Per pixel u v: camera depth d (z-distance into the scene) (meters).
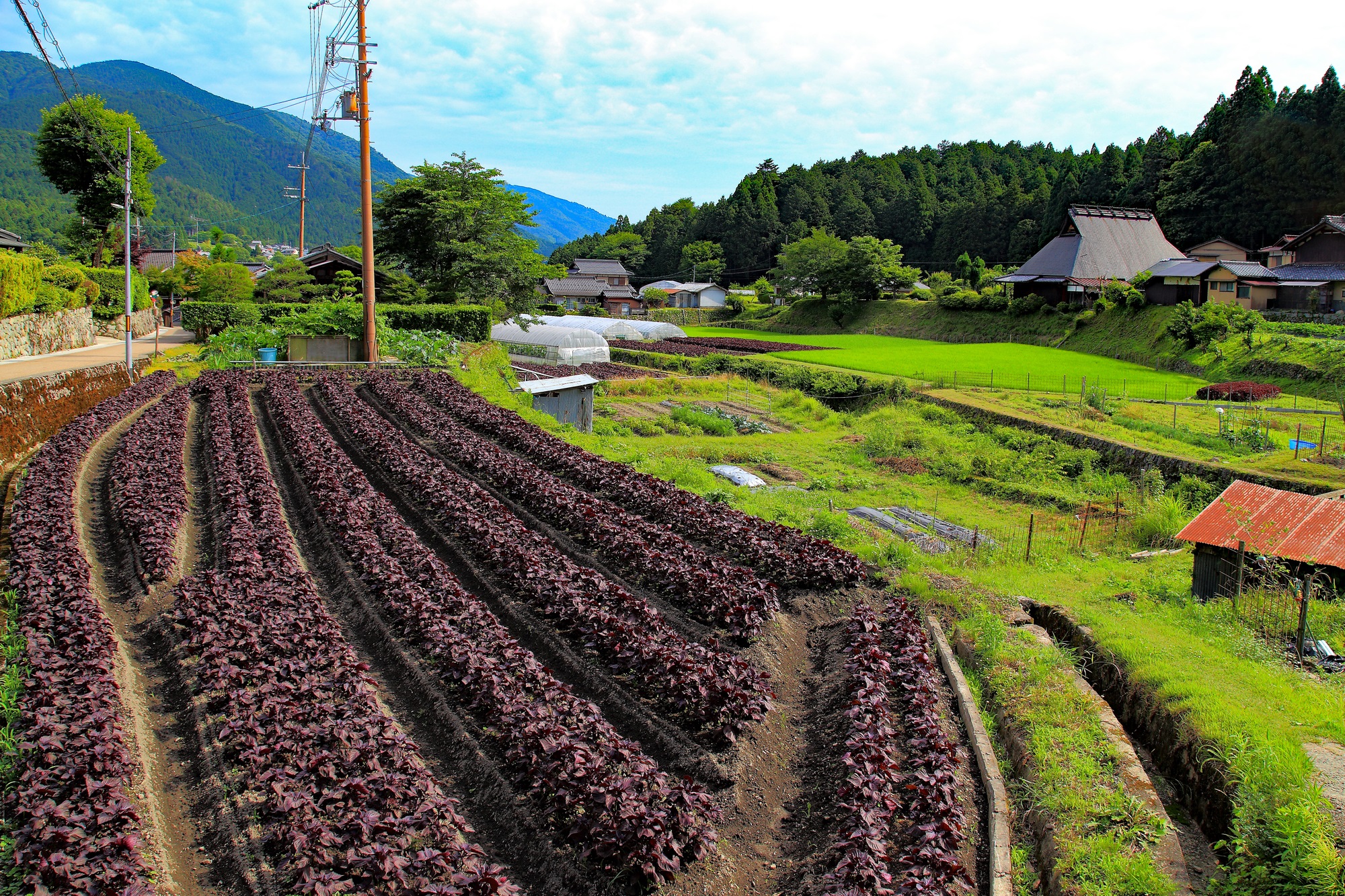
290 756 8.69
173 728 9.84
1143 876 7.39
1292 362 40.19
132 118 58.12
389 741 8.66
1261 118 69.19
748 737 9.59
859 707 9.49
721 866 7.79
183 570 14.20
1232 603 13.56
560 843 7.93
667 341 73.75
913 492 26.31
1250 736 8.80
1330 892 6.47
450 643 10.66
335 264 55.91
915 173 142.50
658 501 17.61
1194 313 48.03
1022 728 10.07
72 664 9.98
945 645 12.29
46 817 7.38
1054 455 29.22
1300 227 66.19
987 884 7.86
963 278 87.00
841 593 13.69
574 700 9.48
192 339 46.84
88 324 41.56
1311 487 21.64
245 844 7.95
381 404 28.38
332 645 10.80
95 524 16.14
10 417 20.98
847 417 39.06
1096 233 69.38
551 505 17.12
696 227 130.62
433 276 51.66
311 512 17.36
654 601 13.30
